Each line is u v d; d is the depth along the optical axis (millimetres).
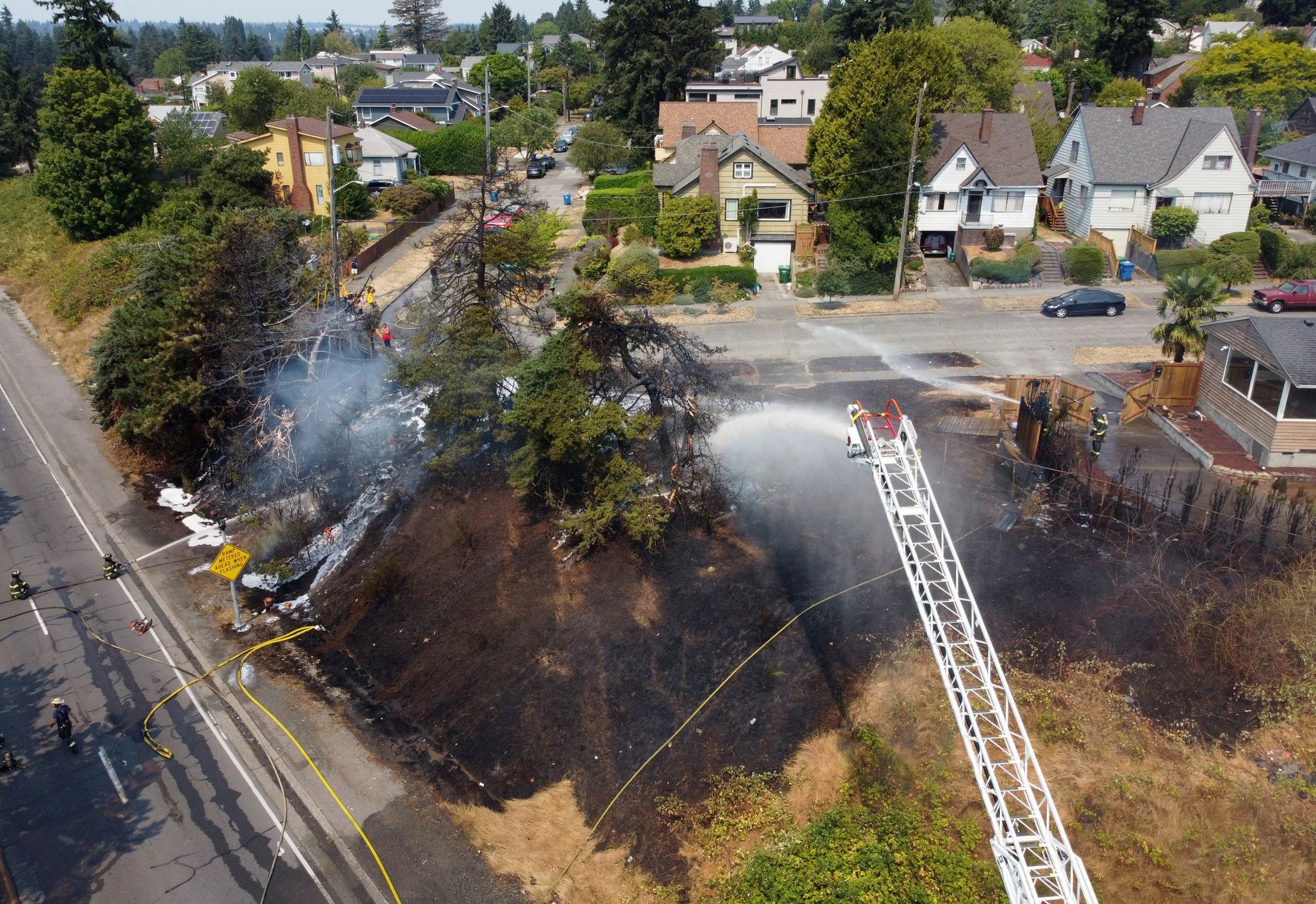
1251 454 25641
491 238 31578
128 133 54188
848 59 50250
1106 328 38188
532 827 16797
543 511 25203
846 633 20000
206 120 78438
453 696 20094
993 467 25859
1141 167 47219
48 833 16891
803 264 47750
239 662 21703
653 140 69062
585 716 18969
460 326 27266
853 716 17922
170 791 17812
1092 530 22359
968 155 46156
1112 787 15789
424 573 24141
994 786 13797
